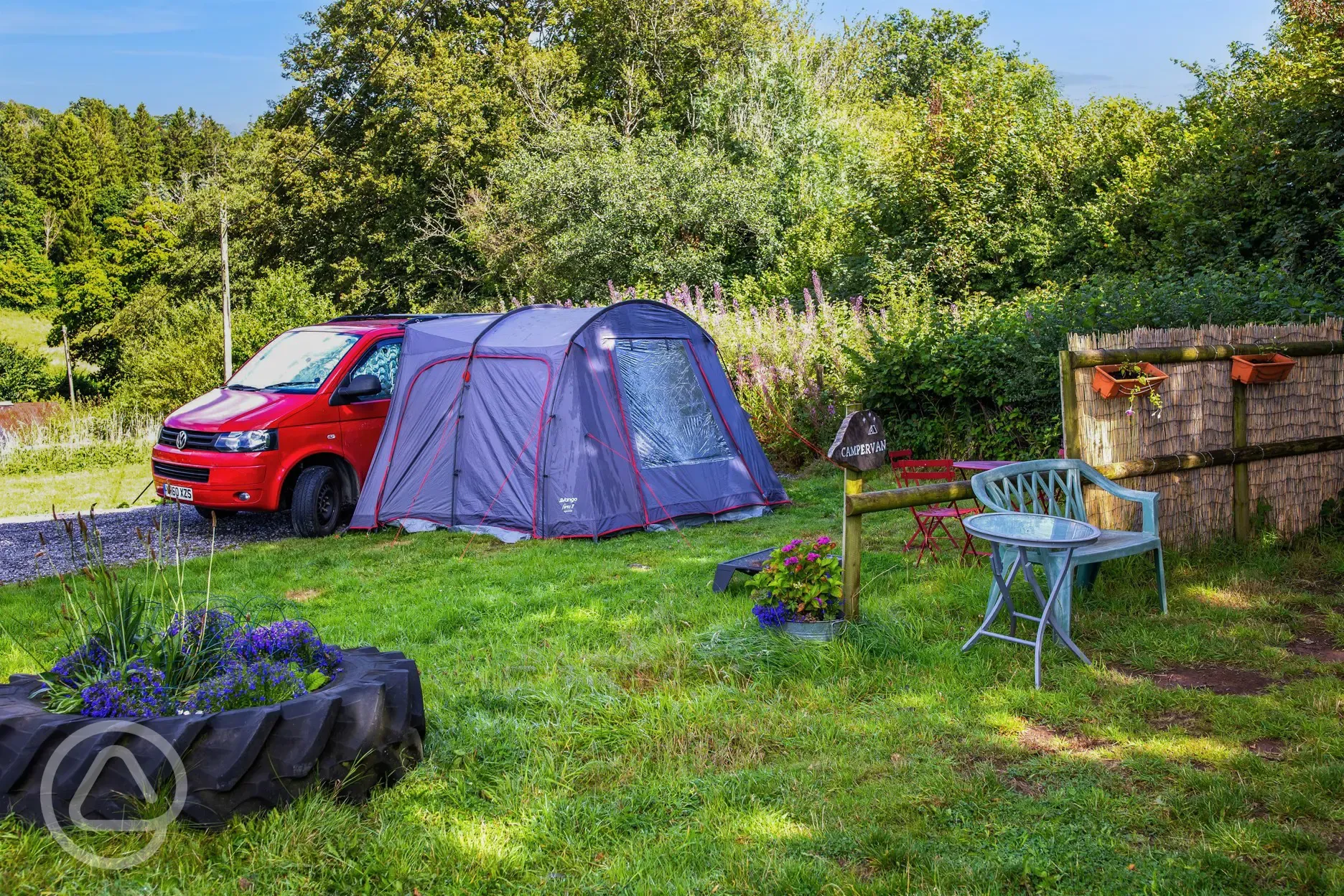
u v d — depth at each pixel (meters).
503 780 3.80
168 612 4.26
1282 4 13.40
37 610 6.69
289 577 7.71
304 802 3.41
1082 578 6.01
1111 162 17.45
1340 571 6.38
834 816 3.46
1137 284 10.30
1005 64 20.77
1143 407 6.55
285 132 31.83
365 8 31.48
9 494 13.65
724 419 9.98
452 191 30.14
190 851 3.16
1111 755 3.90
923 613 5.84
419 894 3.03
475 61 30.83
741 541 8.45
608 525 8.78
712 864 3.18
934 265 17.22
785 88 27.14
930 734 4.13
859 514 5.41
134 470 15.86
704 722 4.32
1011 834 3.30
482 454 9.28
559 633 5.89
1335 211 11.03
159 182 47.50
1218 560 6.70
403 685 3.84
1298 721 4.09
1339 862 3.03
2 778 3.28
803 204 24.05
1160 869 3.05
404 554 8.45
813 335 14.20
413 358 9.89
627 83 30.83
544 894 3.03
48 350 56.78
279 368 10.42
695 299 22.14
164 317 30.62
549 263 24.66
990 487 5.79
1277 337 7.38
